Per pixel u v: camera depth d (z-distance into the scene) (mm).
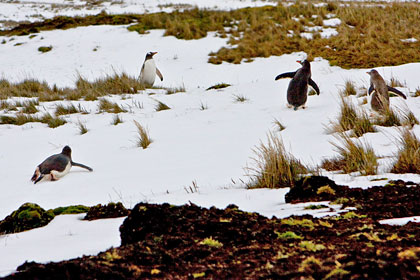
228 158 15773
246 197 10711
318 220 7258
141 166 16078
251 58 36719
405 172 11859
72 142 20031
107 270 5043
